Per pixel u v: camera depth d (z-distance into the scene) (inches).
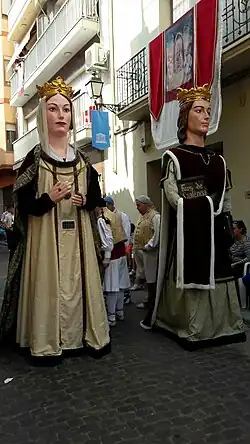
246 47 249.1
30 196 168.1
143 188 410.3
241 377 147.7
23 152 732.0
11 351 182.5
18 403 133.3
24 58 714.2
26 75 700.7
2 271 440.5
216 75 259.3
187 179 180.2
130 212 434.0
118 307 227.3
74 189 172.9
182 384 143.2
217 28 259.4
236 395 133.8
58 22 547.5
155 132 327.9
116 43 441.4
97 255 185.8
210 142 319.6
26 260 174.6
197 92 187.3
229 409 125.0
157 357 169.9
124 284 226.7
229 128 301.1
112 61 445.7
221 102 281.1
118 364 163.3
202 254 176.9
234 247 245.3
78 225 175.2
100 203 180.4
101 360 167.9
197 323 178.7
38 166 170.4
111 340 193.6
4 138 940.6
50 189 169.2
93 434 113.9
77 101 543.5
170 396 134.5
